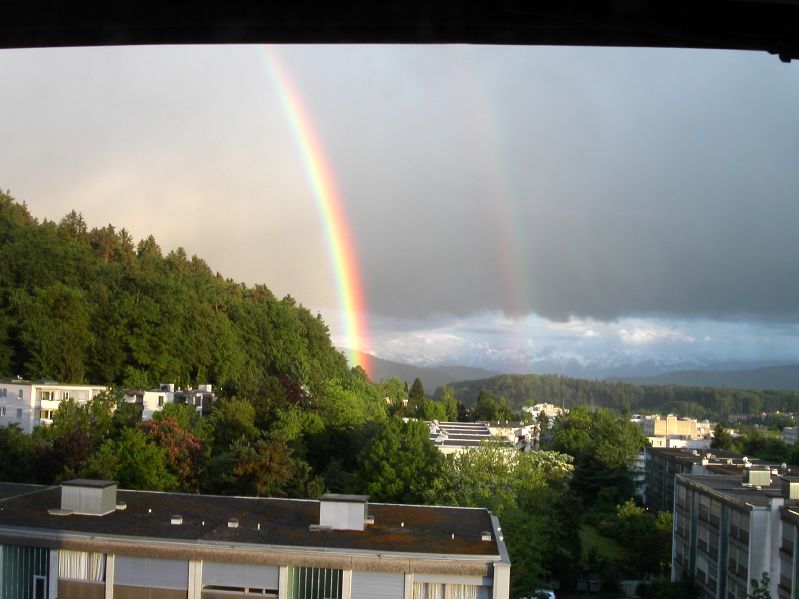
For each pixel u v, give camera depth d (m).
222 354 131.88
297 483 63.97
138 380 111.19
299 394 104.81
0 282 115.19
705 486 63.97
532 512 64.19
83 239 170.62
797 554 48.19
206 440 75.00
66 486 38.22
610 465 116.62
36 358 103.38
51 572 34.12
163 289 133.88
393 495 61.09
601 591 72.12
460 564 31.86
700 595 63.16
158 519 37.59
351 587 32.31
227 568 33.12
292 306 189.88
